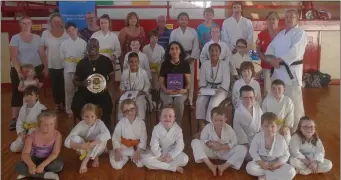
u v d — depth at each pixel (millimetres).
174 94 4594
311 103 6441
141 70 4770
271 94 4160
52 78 5719
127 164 3980
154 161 3803
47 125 3613
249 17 8297
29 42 5148
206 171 3830
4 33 7438
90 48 4664
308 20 7781
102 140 3855
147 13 7562
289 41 4418
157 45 5688
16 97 5027
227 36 5617
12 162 4023
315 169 3691
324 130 5035
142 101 4578
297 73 4434
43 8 7957
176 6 7625
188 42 5812
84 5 6516
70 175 3734
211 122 3980
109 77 4828
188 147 4453
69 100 5496
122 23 7223
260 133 3688
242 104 4055
